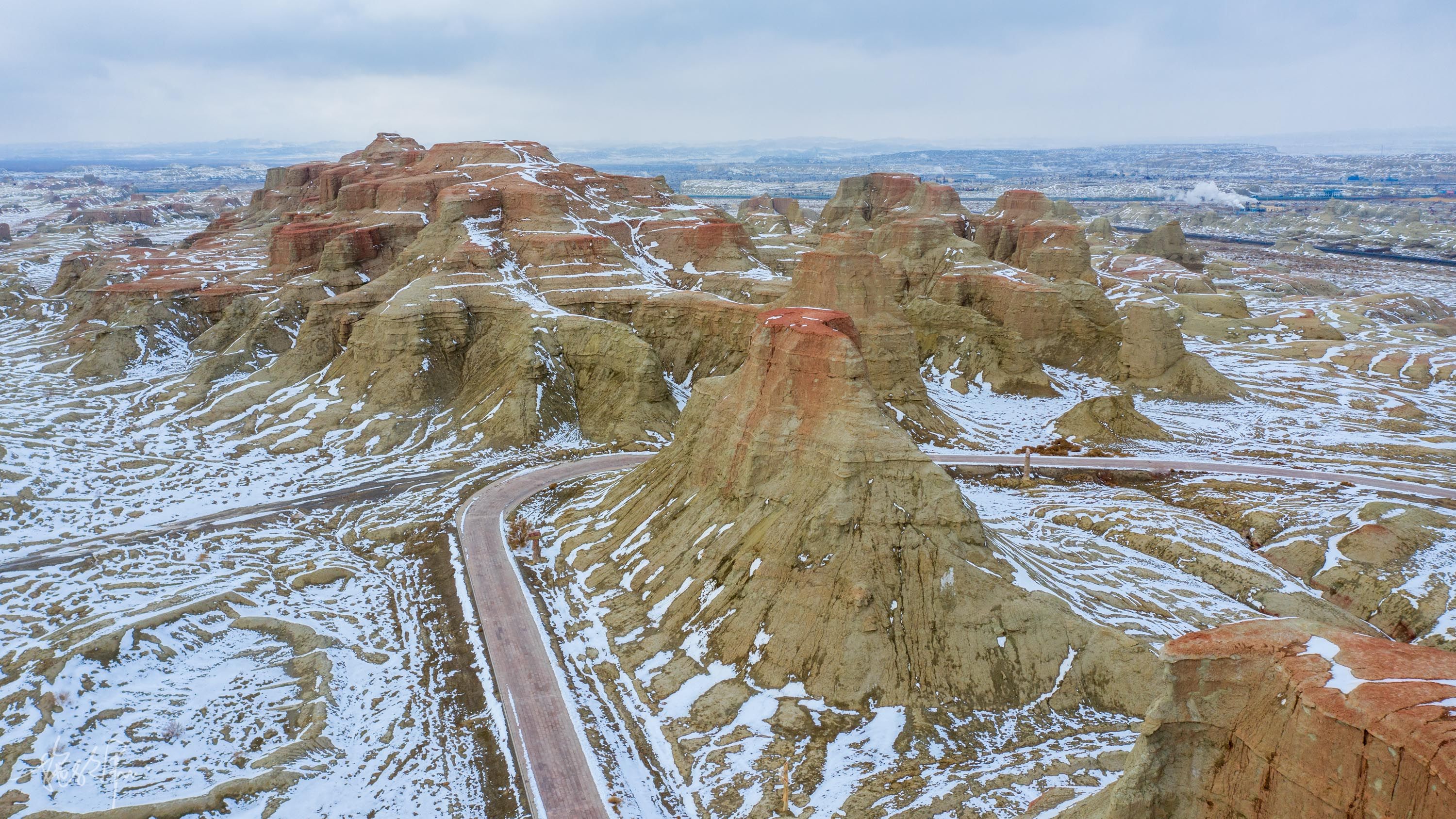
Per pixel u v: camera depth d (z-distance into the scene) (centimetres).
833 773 4369
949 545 5478
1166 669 3114
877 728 4672
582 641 5859
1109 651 5041
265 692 5228
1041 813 3738
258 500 8638
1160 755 3109
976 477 9569
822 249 12212
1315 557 7444
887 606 5194
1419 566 7100
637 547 6775
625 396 10925
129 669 5194
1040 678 4959
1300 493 8856
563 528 7719
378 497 8725
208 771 4478
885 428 5906
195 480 9050
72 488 8462
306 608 6284
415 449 10156
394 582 6919
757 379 6681
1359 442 10931
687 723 4906
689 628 5678
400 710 5138
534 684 5331
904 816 3944
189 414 10994
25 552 7088
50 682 4903
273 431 10438
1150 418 11969
